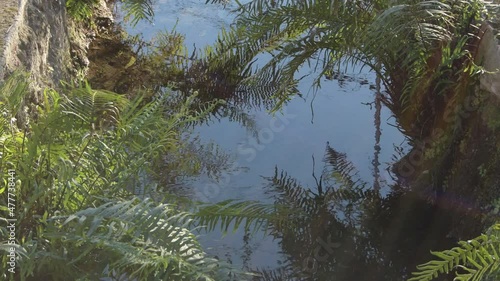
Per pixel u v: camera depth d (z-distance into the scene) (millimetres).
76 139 3879
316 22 5844
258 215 3982
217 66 6582
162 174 5188
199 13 7789
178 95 6340
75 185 3633
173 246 3201
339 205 5078
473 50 4902
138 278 3393
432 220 4930
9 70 4512
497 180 4445
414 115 5605
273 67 6172
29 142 3609
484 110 4684
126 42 7055
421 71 5145
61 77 5852
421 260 4637
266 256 4527
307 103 6328
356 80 6727
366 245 4719
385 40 4824
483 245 3373
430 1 4672
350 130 5961
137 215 3209
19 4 5223
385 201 5105
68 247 3398
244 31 6457
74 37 6570
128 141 3943
